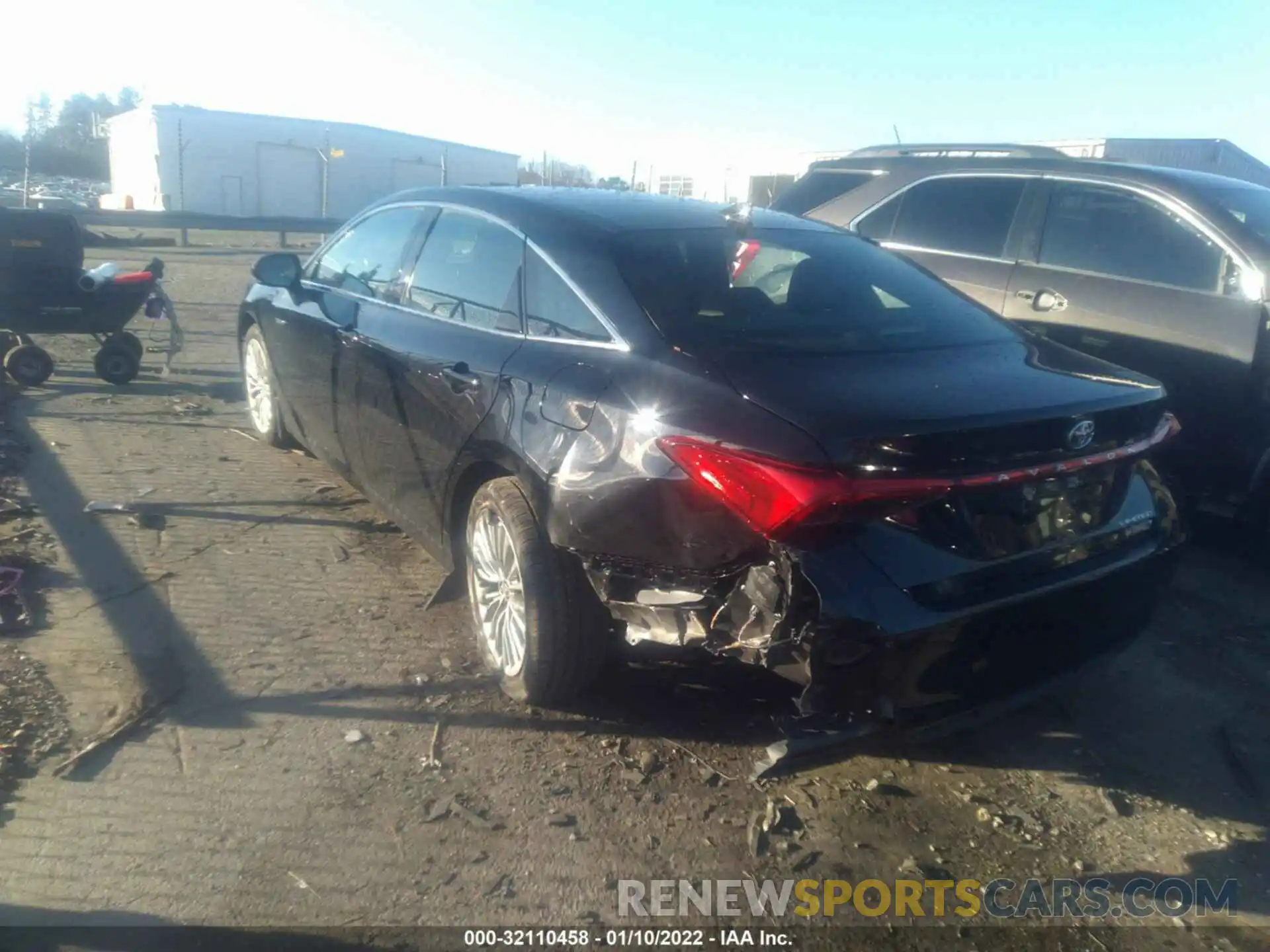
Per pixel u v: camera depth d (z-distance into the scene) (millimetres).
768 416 2838
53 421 7031
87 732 3453
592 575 3217
